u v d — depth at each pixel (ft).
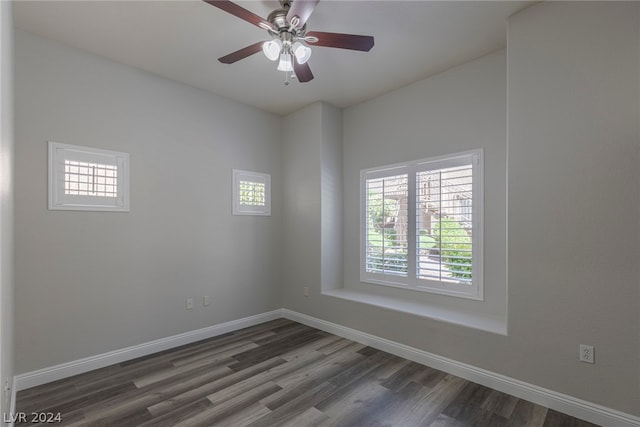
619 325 6.27
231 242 12.50
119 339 9.57
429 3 7.18
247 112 13.20
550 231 7.06
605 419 6.37
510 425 6.59
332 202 13.28
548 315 7.09
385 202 12.17
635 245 6.12
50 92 8.48
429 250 10.83
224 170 12.35
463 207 10.06
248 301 13.05
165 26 7.97
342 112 13.83
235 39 8.55
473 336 8.33
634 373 6.12
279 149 14.46
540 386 7.21
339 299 11.90
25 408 7.18
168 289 10.67
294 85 11.46
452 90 10.35
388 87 11.69
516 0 7.12
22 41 8.09
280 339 11.53
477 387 8.05
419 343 9.50
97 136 9.26
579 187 6.71
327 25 7.99
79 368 8.79
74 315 8.77
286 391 7.95
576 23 6.76
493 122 9.46
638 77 6.11
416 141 11.28
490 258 9.48
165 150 10.69
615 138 6.32
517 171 7.52
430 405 7.32
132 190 9.91
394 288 11.82
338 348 10.66
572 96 6.79
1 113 4.21
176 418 6.87
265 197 13.78
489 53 9.47
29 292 8.07
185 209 11.16
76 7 7.20
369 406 7.30
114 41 8.62
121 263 9.65
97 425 6.64
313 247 13.07
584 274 6.64
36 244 8.20
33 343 8.13
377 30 8.21
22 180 8.02
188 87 11.34
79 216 8.90
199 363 9.52
